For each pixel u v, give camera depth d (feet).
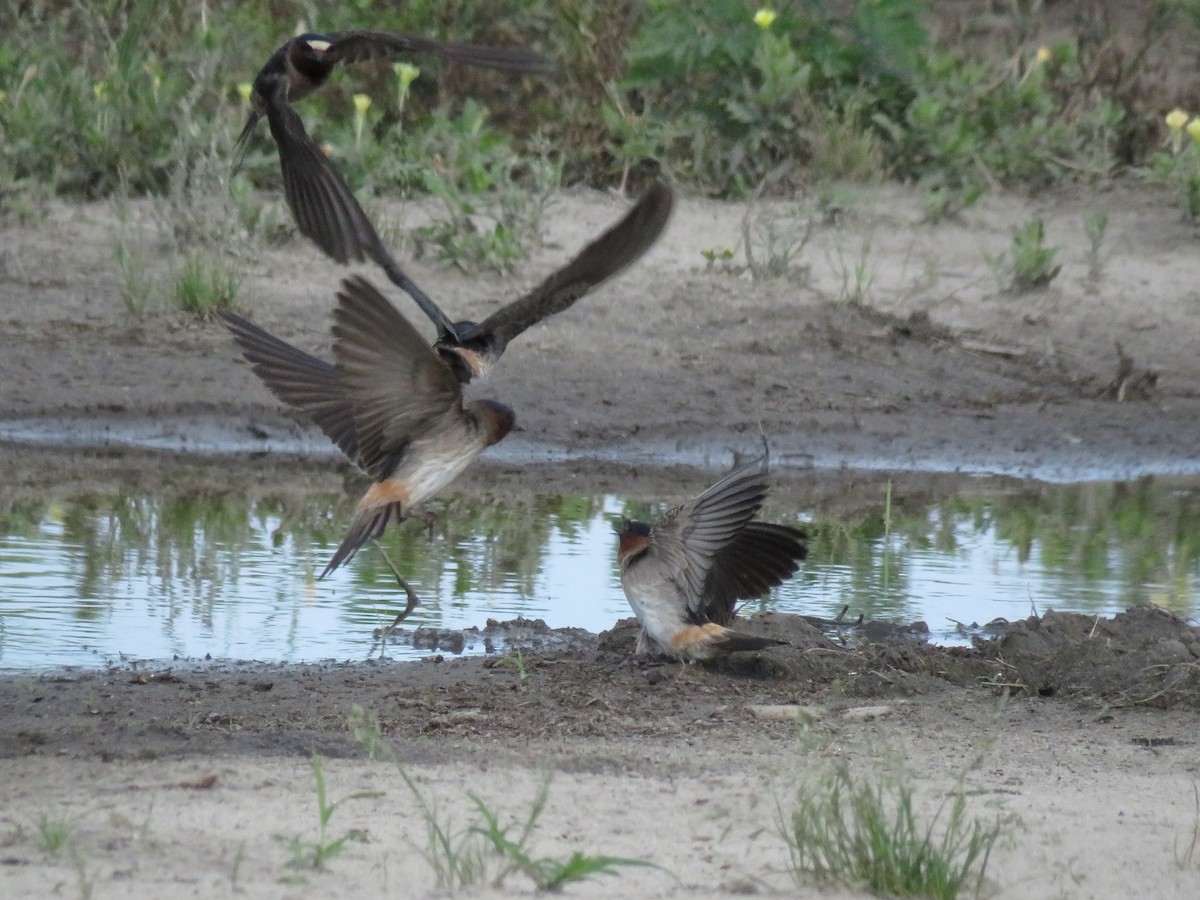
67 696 31.50
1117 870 22.77
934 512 49.78
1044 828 24.63
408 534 45.65
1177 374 61.21
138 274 59.21
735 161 72.59
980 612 39.86
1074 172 76.33
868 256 67.87
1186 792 26.94
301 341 57.52
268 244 65.10
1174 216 72.90
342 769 26.45
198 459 52.06
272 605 38.93
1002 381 59.98
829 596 40.93
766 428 55.62
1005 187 75.46
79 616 37.35
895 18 77.15
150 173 68.49
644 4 79.30
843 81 77.25
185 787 25.02
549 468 52.80
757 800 24.64
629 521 33.35
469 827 23.13
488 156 70.74
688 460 54.03
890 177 74.90
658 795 25.59
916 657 35.17
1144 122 78.89
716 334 61.16
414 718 30.71
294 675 33.58
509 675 33.94
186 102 68.13
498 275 63.21
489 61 21.79
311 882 20.63
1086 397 59.52
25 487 48.19
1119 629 36.29
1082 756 29.32
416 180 69.05
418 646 36.35
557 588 41.16
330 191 20.33
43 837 21.77
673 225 69.36
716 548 32.32
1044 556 45.24
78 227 65.41
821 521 48.55
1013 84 79.15
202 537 44.37
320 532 45.37
